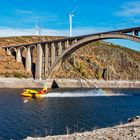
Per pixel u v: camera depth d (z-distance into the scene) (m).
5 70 170.25
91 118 54.50
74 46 145.75
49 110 66.62
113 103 90.50
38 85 167.25
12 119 51.41
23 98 98.06
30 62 178.75
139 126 26.06
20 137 36.62
